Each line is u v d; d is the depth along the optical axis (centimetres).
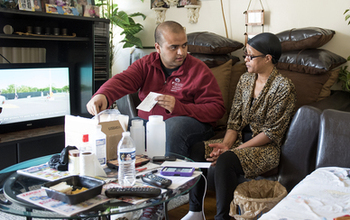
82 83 303
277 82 188
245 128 208
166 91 223
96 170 127
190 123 196
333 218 99
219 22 297
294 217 101
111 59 362
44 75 275
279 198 155
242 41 288
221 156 172
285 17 264
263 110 192
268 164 181
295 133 183
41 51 301
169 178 129
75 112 310
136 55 358
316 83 226
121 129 150
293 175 184
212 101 214
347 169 143
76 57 304
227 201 165
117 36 375
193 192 181
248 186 173
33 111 272
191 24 314
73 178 114
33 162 151
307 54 230
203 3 303
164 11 330
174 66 218
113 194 108
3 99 253
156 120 155
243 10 283
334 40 247
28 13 250
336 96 231
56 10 267
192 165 141
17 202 106
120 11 341
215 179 169
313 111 178
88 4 291
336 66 232
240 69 264
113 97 205
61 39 274
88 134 132
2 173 136
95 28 291
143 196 109
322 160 161
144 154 159
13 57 285
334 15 245
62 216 97
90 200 106
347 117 160
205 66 222
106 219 128
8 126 258
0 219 187
